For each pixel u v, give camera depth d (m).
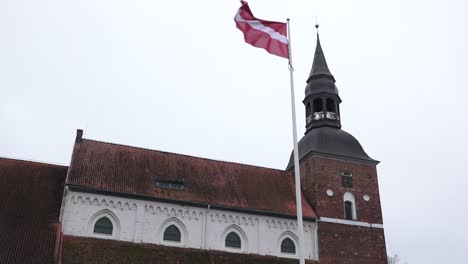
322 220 48.56
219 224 45.09
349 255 47.84
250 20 30.30
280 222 47.09
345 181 51.69
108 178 43.91
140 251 40.47
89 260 37.28
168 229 43.47
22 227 38.41
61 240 38.78
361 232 49.47
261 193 49.72
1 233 37.12
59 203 42.34
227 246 44.72
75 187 41.41
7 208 39.84
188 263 40.50
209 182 48.66
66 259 36.44
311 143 53.59
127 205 42.75
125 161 47.28
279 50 29.88
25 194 42.09
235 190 48.75
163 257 40.56
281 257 45.59
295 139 28.00
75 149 46.50
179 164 49.81
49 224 39.66
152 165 48.12
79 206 41.22
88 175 43.31
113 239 41.16
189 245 43.25
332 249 47.53
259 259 44.16
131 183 44.34
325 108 56.59
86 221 40.91
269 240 46.03
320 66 59.06
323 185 50.53
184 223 43.94
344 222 49.31
